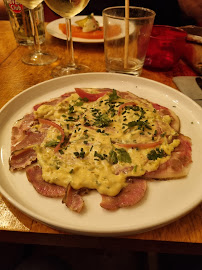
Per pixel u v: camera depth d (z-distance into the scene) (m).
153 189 0.19
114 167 0.20
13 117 0.26
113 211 0.18
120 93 0.29
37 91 0.30
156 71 0.37
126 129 0.23
